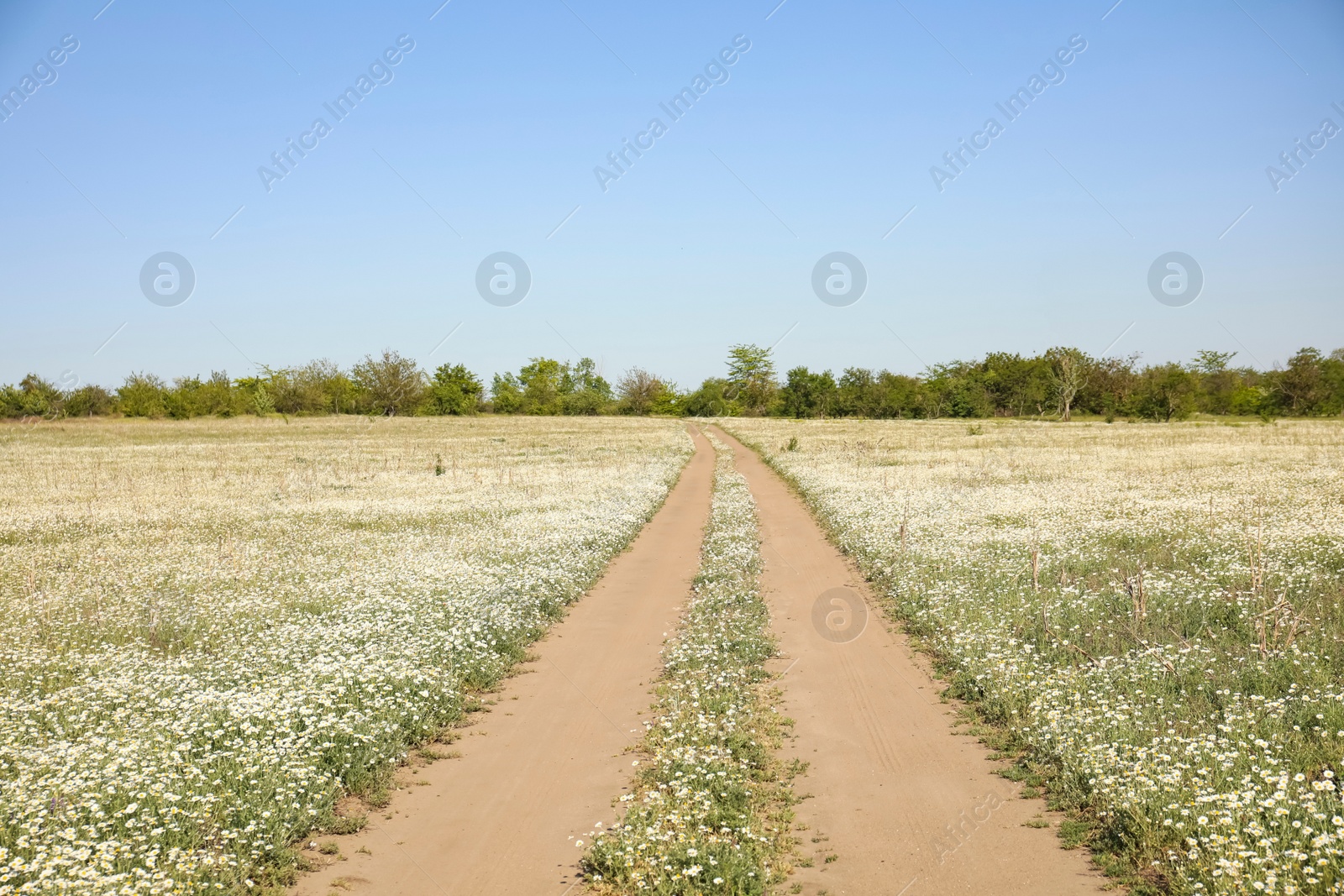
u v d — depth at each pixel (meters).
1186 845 5.89
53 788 6.46
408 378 92.88
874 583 15.05
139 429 69.50
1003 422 80.69
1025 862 6.04
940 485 28.97
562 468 39.97
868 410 93.00
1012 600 12.27
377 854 6.40
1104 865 5.93
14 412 75.88
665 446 55.50
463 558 16.73
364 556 17.41
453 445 56.41
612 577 16.55
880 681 10.05
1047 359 85.69
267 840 6.29
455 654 10.44
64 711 8.59
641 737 8.61
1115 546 16.66
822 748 8.21
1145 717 7.86
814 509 25.61
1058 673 9.11
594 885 5.89
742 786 7.18
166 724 7.90
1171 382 72.44
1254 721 7.57
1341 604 11.25
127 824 6.03
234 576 15.57
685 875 5.77
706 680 9.85
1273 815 5.97
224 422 80.19
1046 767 7.44
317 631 11.05
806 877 5.96
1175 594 12.16
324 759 7.62
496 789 7.52
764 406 106.44
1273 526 17.42
